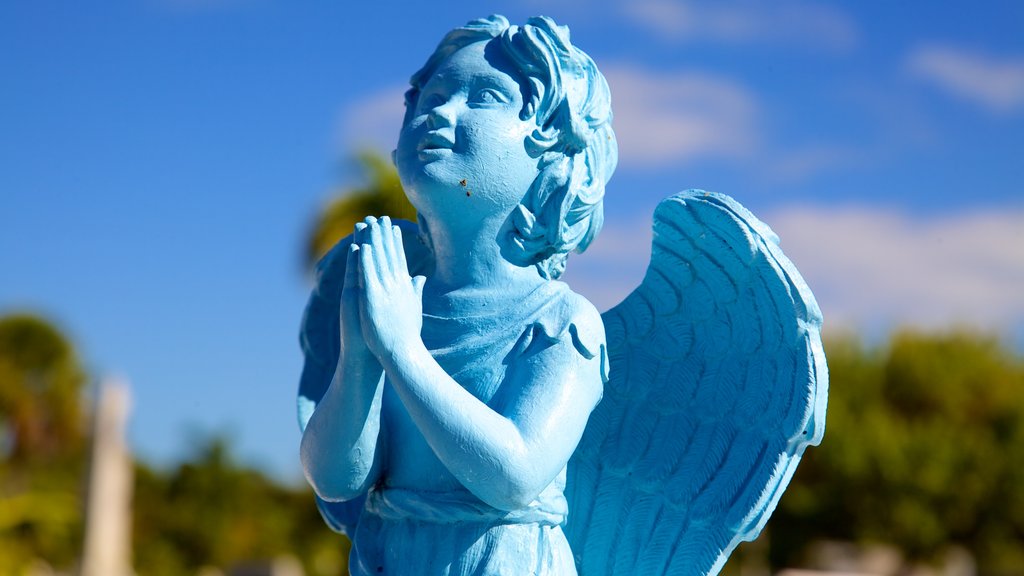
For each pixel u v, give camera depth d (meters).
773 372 2.74
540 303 2.75
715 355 2.90
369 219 2.63
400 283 2.56
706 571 2.76
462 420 2.48
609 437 3.03
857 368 28.12
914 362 27.83
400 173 2.81
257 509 30.50
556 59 2.78
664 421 2.97
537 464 2.52
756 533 2.75
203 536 29.22
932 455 25.38
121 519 22.19
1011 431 26.12
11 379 28.23
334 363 3.21
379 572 2.72
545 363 2.64
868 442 25.69
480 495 2.52
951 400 27.39
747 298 2.76
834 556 26.00
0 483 26.72
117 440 21.73
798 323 2.65
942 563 25.44
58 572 24.09
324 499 2.85
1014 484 25.36
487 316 2.74
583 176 2.83
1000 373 27.95
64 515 23.73
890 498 25.22
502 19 2.86
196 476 29.98
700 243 2.79
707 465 2.86
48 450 28.97
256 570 27.56
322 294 3.21
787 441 2.68
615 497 2.99
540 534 2.70
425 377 2.49
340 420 2.62
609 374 3.04
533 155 2.75
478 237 2.76
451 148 2.72
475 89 2.77
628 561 2.93
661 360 2.99
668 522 2.89
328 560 29.44
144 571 28.12
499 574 2.61
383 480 2.78
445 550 2.64
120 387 22.08
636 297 3.02
